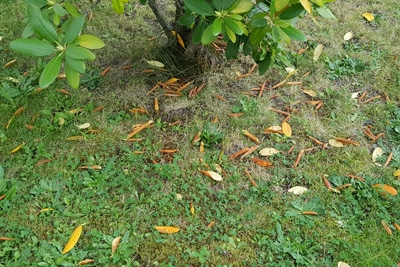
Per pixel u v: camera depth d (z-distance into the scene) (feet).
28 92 12.34
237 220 9.91
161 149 11.30
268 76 13.19
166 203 10.12
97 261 9.11
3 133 11.30
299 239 9.57
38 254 9.08
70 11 8.55
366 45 14.30
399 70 13.46
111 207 10.01
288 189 10.56
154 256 9.29
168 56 13.19
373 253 9.38
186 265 9.16
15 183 10.30
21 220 9.72
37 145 11.18
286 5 7.89
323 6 8.36
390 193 10.42
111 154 11.13
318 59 13.74
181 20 9.95
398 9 15.69
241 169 10.93
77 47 7.26
